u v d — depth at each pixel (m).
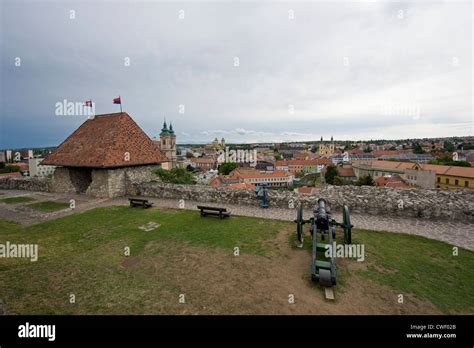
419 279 4.73
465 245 6.11
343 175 75.44
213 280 4.79
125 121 15.37
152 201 11.60
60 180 14.95
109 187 12.62
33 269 5.42
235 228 7.60
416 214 8.15
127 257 5.91
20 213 10.08
